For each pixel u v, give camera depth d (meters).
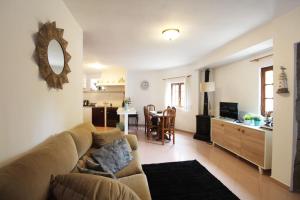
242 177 2.70
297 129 2.29
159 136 5.00
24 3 1.28
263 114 3.66
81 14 2.29
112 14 2.29
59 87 1.83
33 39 1.40
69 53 2.21
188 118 5.98
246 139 3.19
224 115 4.31
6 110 1.12
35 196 0.92
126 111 4.69
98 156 1.92
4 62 1.10
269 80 3.58
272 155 2.60
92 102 7.30
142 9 2.18
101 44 3.56
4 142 1.11
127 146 2.29
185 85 5.98
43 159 1.13
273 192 2.29
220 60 4.10
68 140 1.62
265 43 2.80
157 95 7.18
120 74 7.12
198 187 2.40
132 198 1.02
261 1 2.03
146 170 2.92
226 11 2.25
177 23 2.58
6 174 0.88
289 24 2.29
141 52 4.20
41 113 1.54
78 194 0.94
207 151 3.95
